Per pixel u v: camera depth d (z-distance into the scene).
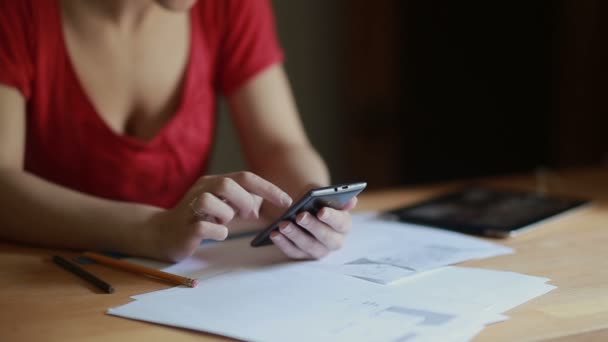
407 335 0.61
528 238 0.95
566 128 2.36
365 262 0.83
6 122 1.07
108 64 1.17
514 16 2.44
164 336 0.63
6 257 0.90
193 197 0.87
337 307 0.68
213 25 1.25
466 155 2.62
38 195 0.97
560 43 2.35
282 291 0.73
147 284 0.78
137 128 1.22
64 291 0.76
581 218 1.06
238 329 0.63
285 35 2.78
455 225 0.99
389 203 1.18
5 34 1.10
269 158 1.18
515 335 0.62
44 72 1.14
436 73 2.67
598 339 0.63
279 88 1.28
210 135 1.28
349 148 2.90
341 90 2.88
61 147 1.19
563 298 0.71
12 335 0.64
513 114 2.48
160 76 1.20
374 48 2.81
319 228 0.83
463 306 0.68
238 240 0.95
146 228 0.89
